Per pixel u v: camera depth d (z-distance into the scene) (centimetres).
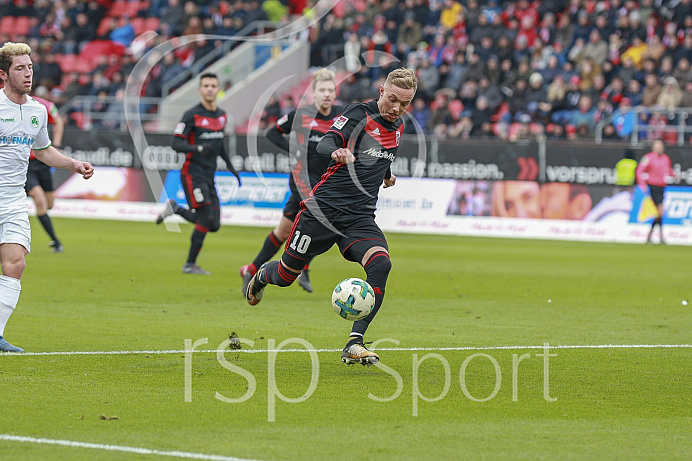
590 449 1725
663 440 1797
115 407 1978
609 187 7475
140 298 3800
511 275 4984
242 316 3356
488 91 9094
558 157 7575
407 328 3159
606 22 9369
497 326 3231
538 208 7631
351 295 2320
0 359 2489
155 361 2492
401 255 6059
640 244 7225
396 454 1669
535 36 9712
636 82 8706
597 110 8644
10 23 12150
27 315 3278
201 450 1666
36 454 1630
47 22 11819
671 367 2541
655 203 7350
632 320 3431
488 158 7738
